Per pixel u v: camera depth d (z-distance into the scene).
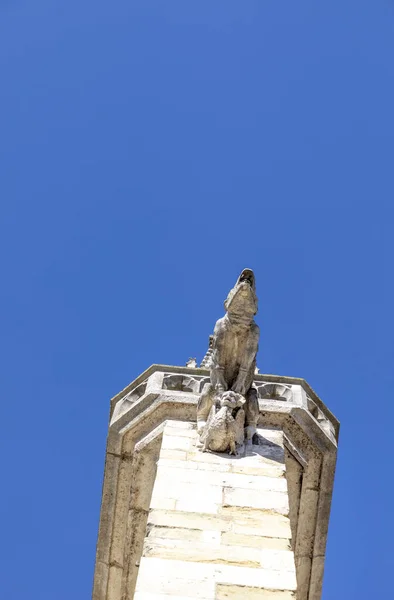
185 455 12.73
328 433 14.66
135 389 15.20
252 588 9.99
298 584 14.41
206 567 10.32
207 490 11.83
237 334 13.82
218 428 12.92
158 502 11.52
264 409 14.35
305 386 15.51
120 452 14.39
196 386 14.92
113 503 14.38
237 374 13.77
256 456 12.84
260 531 11.12
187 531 11.04
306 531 14.39
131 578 14.27
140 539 14.21
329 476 14.32
